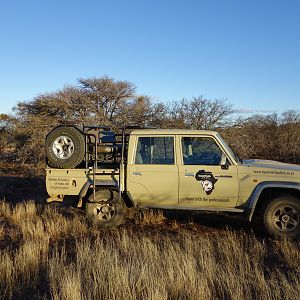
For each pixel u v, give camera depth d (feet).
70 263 19.56
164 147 25.44
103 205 26.35
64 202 29.12
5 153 65.51
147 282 16.30
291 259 19.97
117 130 57.21
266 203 23.90
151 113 64.90
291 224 23.53
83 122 63.16
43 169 53.36
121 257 19.86
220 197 24.53
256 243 21.58
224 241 22.38
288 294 15.31
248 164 24.61
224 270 18.24
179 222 27.71
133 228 26.37
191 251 20.11
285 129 56.70
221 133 53.11
